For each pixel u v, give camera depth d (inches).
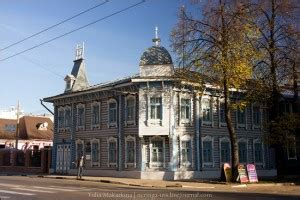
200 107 1391.5
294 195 767.7
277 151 1353.3
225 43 1093.1
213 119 1432.1
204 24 1115.3
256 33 1160.8
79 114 1592.0
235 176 1142.3
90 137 1519.4
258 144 1583.4
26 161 1784.0
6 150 1923.0
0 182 1055.6
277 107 1327.5
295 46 1242.0
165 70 1331.2
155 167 1299.2
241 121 1539.1
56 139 1688.0
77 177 1295.5
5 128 2405.3
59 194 721.6
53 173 1636.3
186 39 1130.7
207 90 1418.6
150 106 1316.4
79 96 1577.3
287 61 1251.8
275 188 990.4
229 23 1103.0
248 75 1128.2
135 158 1330.0
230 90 1414.9
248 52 1122.0
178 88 1336.1
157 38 1391.5
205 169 1369.3
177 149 1306.6
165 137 1304.1
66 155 1620.3
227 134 1471.5
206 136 1395.2
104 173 1427.2
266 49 1237.7
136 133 1337.4
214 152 1414.9
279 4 1238.9
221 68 1088.8
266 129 1385.3
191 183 1108.5
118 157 1385.3
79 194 722.2
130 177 1331.2
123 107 1397.6
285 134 1286.9
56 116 1710.1
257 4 1194.6
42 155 1712.6
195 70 1137.4
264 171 1568.7
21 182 1067.3
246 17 1133.7
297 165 1640.0
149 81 1304.1
